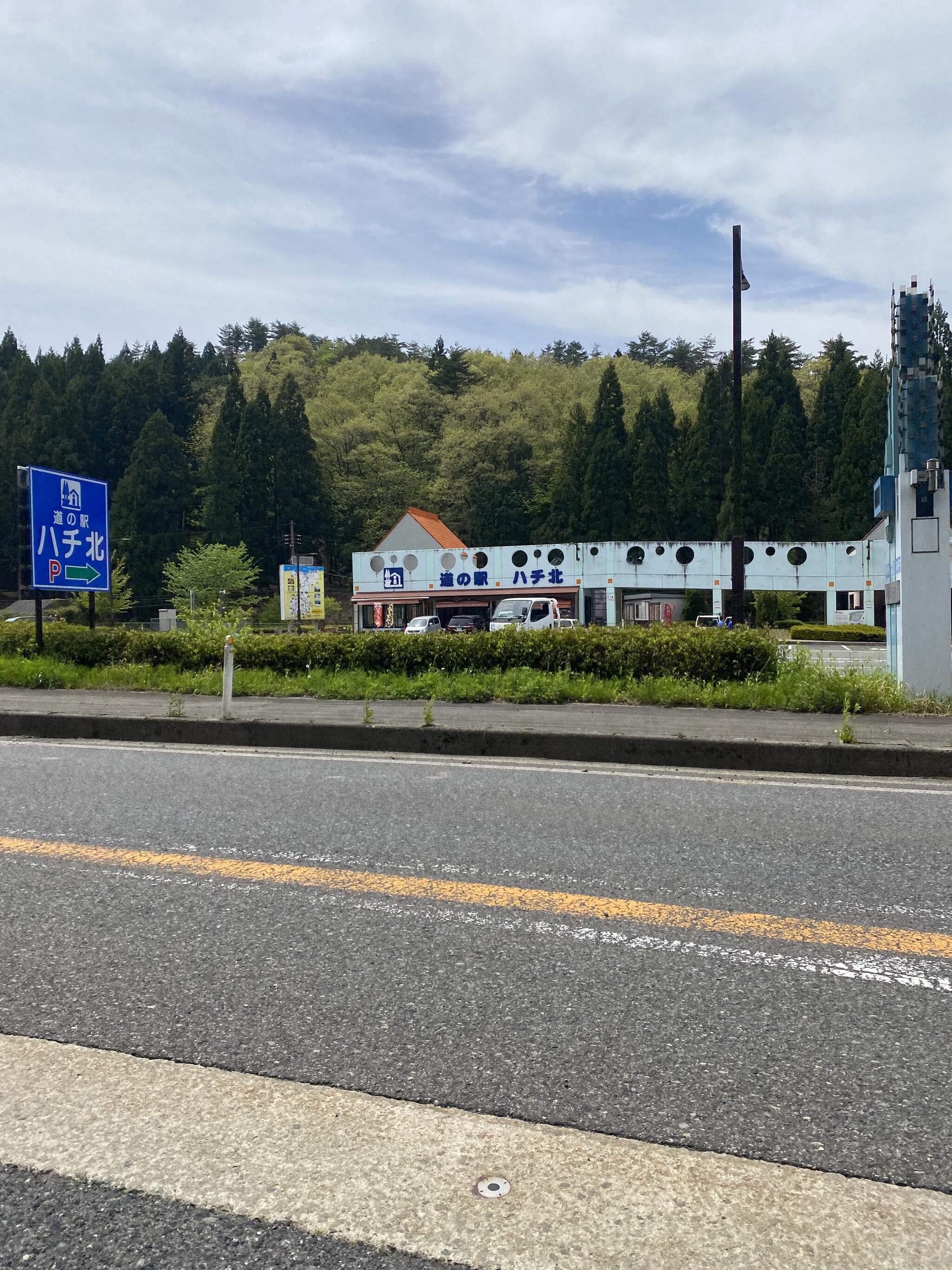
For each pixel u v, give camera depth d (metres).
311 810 5.36
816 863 4.29
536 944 3.30
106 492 14.88
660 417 72.06
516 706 9.78
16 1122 2.21
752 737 7.28
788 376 70.44
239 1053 2.52
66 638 14.23
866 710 9.16
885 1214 1.86
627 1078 2.38
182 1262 1.74
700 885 3.95
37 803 5.58
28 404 82.25
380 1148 2.09
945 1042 2.59
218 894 3.84
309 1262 1.74
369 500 83.62
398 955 3.20
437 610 46.22
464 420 85.00
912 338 9.88
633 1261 1.74
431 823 5.04
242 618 15.70
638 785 6.18
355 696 10.67
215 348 125.88
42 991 2.92
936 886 3.96
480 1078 2.38
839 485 62.44
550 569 43.50
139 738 8.68
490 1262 1.74
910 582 9.63
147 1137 2.14
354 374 113.88
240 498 72.44
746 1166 2.01
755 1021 2.71
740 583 16.83
